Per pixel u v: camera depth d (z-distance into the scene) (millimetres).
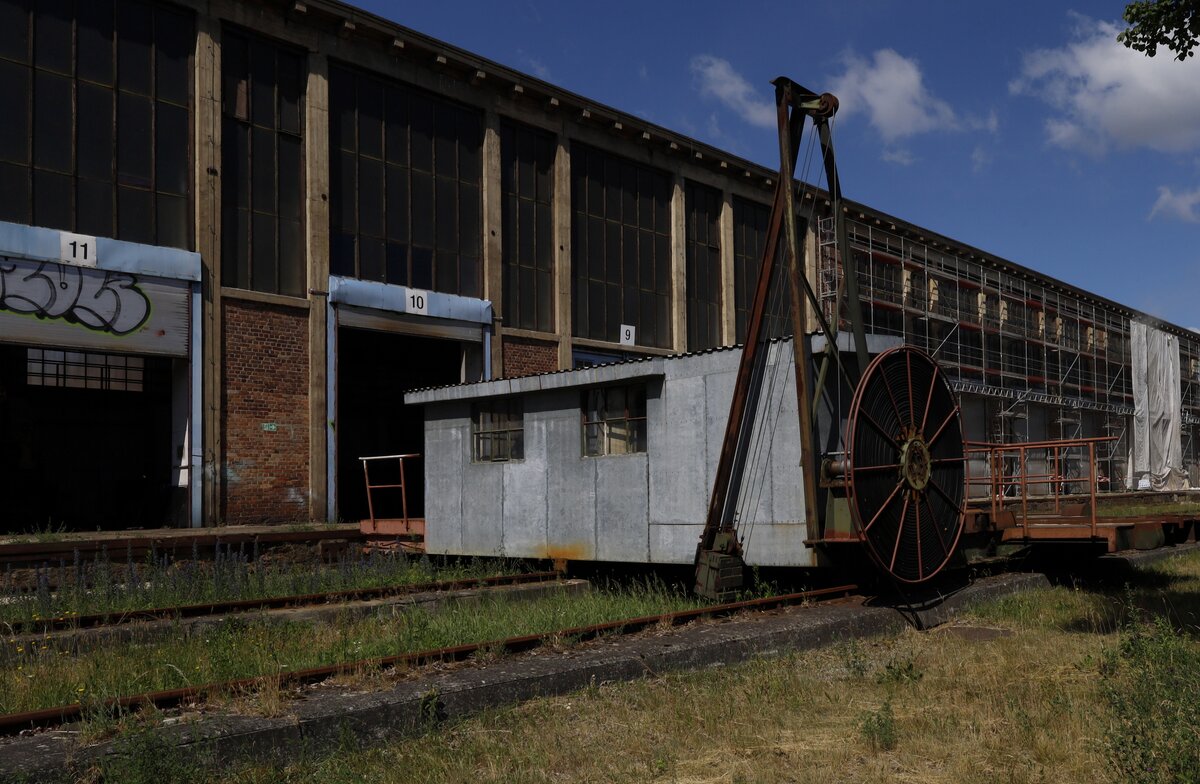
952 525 12570
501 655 8016
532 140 25875
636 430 13914
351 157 21672
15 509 18906
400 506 25828
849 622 9883
